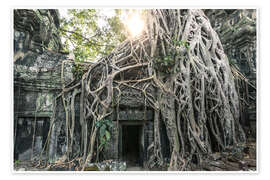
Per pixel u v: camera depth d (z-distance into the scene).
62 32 7.40
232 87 4.57
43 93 4.41
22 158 4.04
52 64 4.64
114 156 4.33
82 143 4.31
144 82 4.84
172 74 4.45
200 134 3.89
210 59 4.52
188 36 4.64
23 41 4.51
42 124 4.38
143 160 4.55
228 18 6.77
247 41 5.79
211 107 4.24
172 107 4.27
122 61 5.03
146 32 5.20
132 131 7.59
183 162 3.75
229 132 4.09
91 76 4.78
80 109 4.51
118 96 4.55
